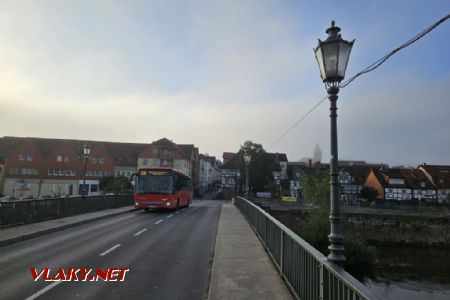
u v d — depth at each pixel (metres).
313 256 4.32
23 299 5.46
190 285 6.42
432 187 79.00
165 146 76.31
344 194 84.75
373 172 82.88
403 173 81.88
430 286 21.44
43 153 69.19
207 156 133.25
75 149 73.06
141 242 11.10
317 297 4.23
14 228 12.69
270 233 8.63
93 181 71.06
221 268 7.38
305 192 35.25
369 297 2.59
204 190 110.94
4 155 71.06
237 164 83.88
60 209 16.95
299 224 42.62
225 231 13.54
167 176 23.72
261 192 77.25
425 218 46.88
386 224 46.59
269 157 83.50
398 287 21.12
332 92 4.89
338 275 3.38
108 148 80.62
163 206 23.28
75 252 9.28
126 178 66.12
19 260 8.20
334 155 4.75
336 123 4.83
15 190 66.25
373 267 24.89
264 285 6.11
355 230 44.03
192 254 9.34
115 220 18.05
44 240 11.20
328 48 4.83
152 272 7.34
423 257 31.73
